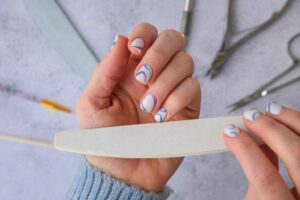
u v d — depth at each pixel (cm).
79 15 61
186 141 40
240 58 60
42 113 63
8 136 63
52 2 61
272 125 38
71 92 62
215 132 40
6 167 65
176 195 63
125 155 41
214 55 61
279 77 59
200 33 61
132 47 43
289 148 36
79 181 47
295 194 38
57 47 61
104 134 42
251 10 60
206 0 61
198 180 63
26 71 62
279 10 60
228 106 60
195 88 44
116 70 44
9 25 62
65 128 63
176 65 43
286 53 60
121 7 61
